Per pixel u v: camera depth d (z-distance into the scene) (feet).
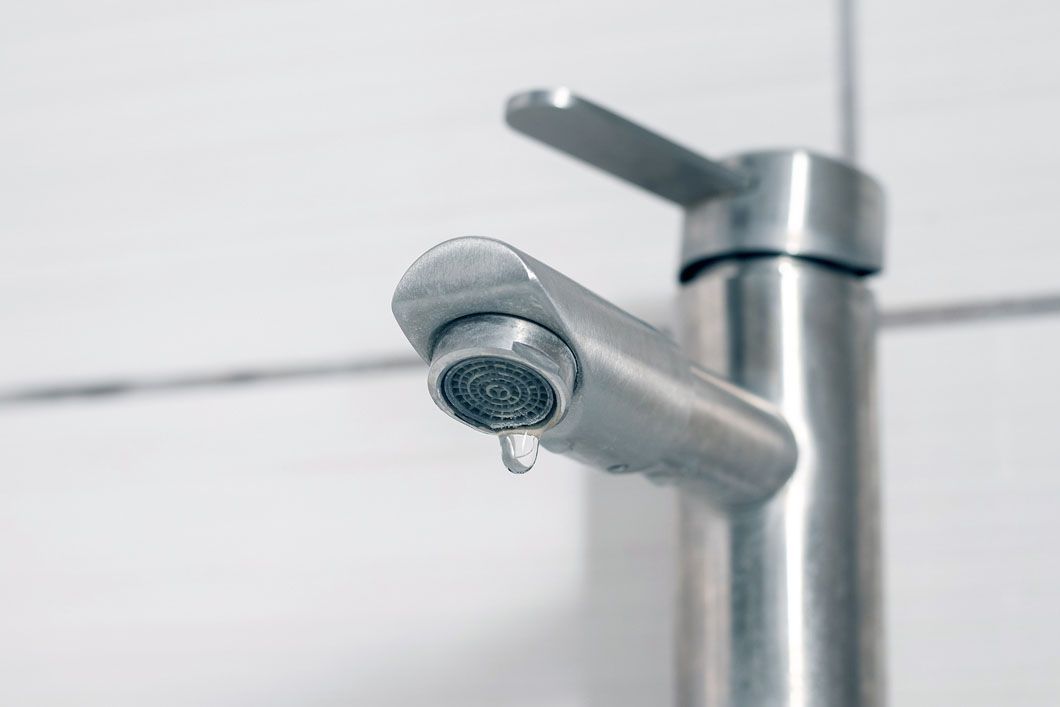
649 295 1.70
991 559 1.51
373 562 1.71
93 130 1.94
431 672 1.66
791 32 1.72
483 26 1.84
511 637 1.65
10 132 1.97
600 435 0.99
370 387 1.77
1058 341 1.55
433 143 1.83
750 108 1.72
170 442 1.81
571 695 1.61
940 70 1.66
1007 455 1.54
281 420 1.78
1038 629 1.49
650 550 1.62
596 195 1.75
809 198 1.30
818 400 1.28
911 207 1.63
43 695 1.77
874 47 1.69
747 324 1.30
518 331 0.86
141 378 1.84
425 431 1.73
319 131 1.87
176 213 1.89
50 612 1.79
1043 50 1.63
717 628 1.25
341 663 1.69
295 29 1.91
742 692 1.22
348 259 1.82
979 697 1.49
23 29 2.00
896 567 1.54
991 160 1.62
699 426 1.08
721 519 1.27
